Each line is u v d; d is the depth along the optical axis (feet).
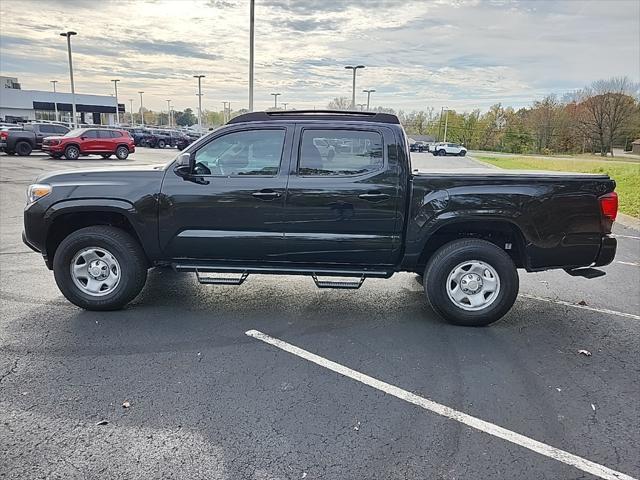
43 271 20.25
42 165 69.36
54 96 208.03
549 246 14.74
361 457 8.93
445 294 15.05
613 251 14.93
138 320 15.25
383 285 19.43
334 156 14.92
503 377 12.09
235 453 8.96
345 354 13.21
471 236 15.88
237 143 15.07
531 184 14.49
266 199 14.84
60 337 13.87
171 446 9.11
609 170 88.74
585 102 211.20
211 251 15.42
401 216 14.84
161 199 15.11
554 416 10.40
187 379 11.65
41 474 8.27
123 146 87.25
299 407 10.56
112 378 11.60
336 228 14.97
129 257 15.49
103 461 8.64
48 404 10.42
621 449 9.33
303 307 16.78
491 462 8.87
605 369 12.62
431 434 9.68
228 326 14.97
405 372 12.25
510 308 15.48
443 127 277.23
